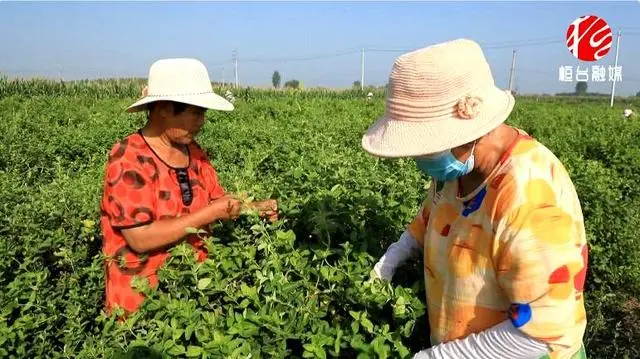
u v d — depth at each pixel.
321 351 2.02
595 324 3.76
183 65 2.77
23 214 3.95
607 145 9.09
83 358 2.32
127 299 2.82
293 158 4.81
